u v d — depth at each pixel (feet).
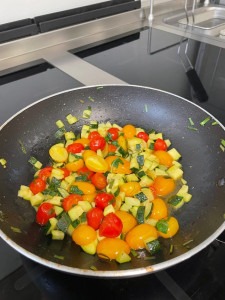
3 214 1.70
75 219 1.79
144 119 2.70
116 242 1.60
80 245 1.63
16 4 3.44
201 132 2.34
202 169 2.14
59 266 1.33
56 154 2.32
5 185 1.96
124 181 2.12
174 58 3.67
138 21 4.60
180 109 2.54
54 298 1.46
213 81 3.17
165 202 2.00
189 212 1.86
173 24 4.69
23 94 2.97
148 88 2.67
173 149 2.39
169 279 1.55
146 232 1.65
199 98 2.88
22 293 1.47
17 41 3.54
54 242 1.66
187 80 3.20
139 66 3.49
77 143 2.41
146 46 3.98
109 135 2.49
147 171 2.23
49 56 3.64
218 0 5.20
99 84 2.88
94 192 2.05
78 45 3.92
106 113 2.77
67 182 2.13
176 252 1.53
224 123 2.52
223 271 1.58
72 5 3.92
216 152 2.13
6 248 1.63
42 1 3.63
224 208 1.66
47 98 2.55
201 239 1.52
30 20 3.61
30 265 1.57
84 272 1.30
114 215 1.72
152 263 1.48
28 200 1.96
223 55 3.72
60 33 3.84
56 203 1.91
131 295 1.49
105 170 2.19
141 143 2.43
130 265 1.47
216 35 4.36
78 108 2.72
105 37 4.16
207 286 1.51
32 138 2.41
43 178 2.10
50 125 2.57
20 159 2.23
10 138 2.25
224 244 1.70
